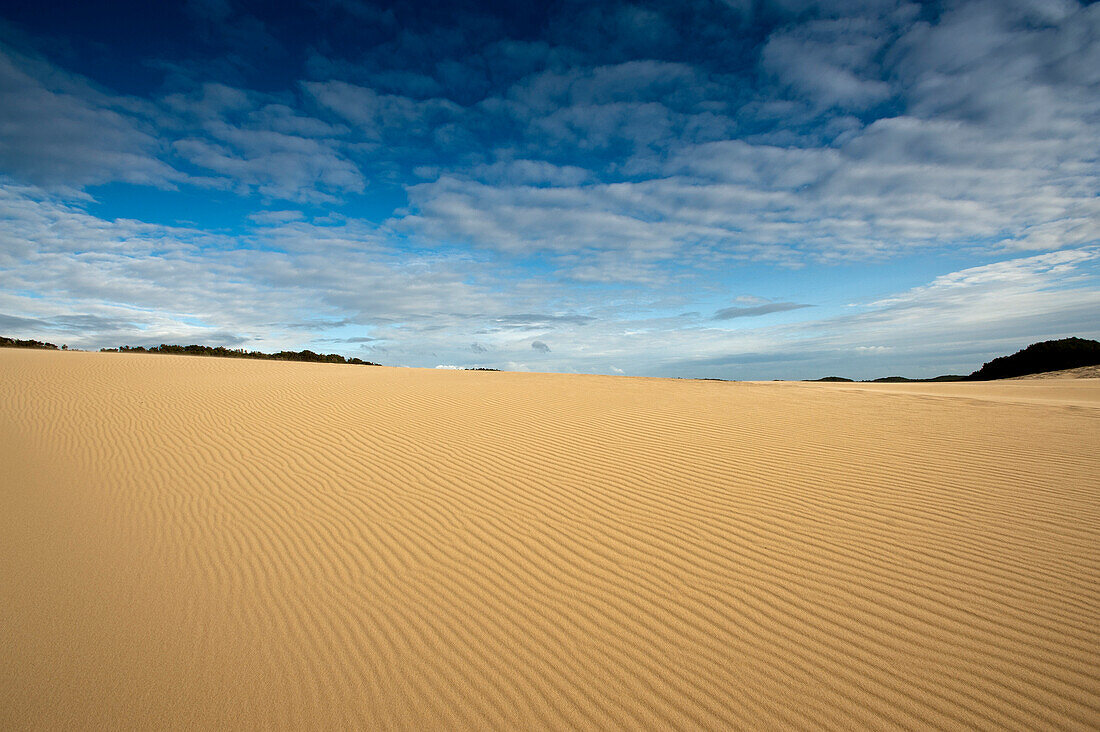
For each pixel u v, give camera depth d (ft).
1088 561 16.21
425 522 21.20
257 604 15.72
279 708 11.57
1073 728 10.49
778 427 32.17
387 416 37.70
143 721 11.09
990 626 13.60
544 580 16.81
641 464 26.61
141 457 29.50
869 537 18.31
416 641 13.96
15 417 37.14
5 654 13.15
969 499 20.76
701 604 15.19
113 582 16.88
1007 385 82.89
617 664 12.94
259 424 35.83
